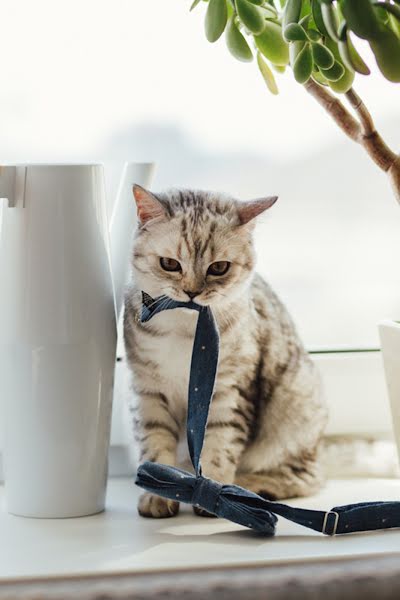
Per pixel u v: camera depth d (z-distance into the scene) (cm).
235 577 78
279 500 108
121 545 86
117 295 106
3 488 114
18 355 96
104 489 102
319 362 128
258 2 101
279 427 113
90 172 97
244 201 107
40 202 95
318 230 136
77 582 76
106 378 99
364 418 129
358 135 111
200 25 129
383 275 138
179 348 102
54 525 95
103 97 129
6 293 96
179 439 112
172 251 101
